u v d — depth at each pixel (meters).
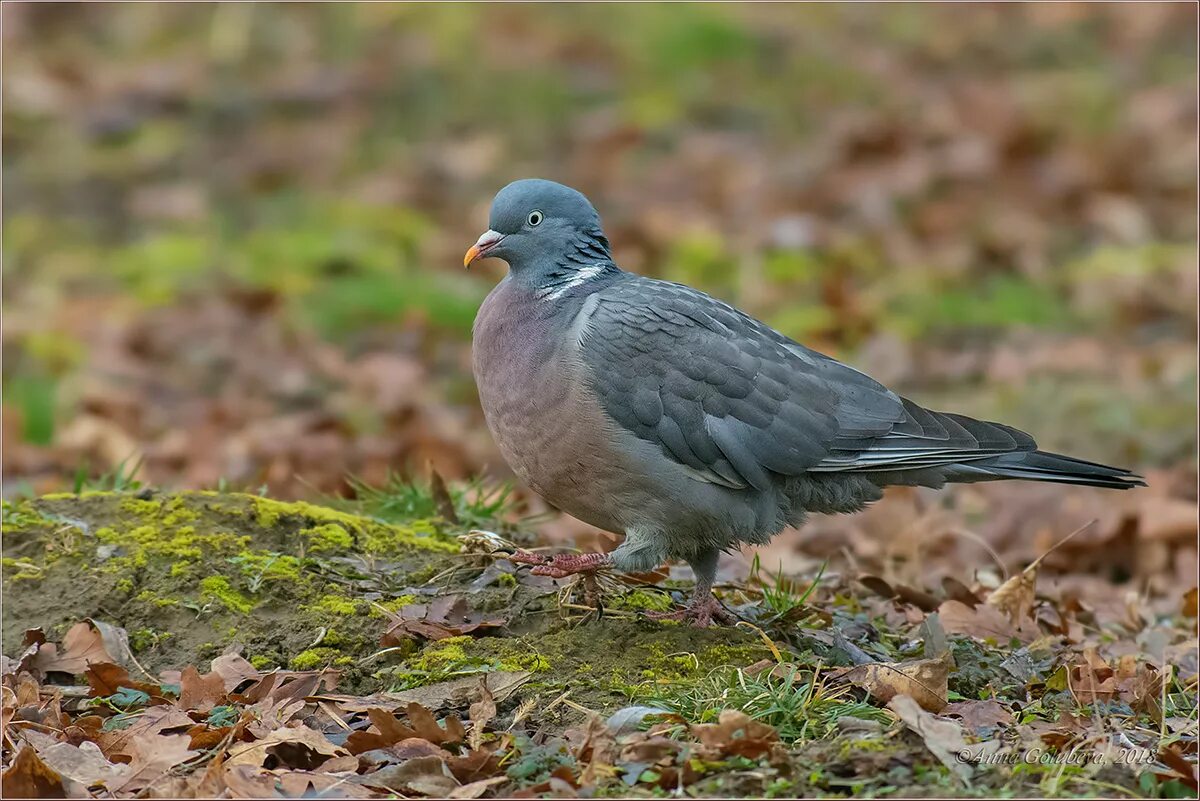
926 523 11.37
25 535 8.66
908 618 9.20
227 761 6.91
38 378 15.24
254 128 21.72
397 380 15.15
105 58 23.28
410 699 7.52
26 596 8.33
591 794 6.50
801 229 18.89
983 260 18.94
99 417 13.97
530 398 8.36
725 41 24.20
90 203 19.84
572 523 11.05
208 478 12.41
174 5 24.44
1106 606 10.27
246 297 17.02
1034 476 8.62
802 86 23.48
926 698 7.38
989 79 24.19
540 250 8.71
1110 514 11.71
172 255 18.16
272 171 20.62
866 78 23.83
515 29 24.14
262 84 22.59
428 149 21.36
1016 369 15.49
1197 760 6.84
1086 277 18.09
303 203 19.86
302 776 6.79
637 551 8.36
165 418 14.39
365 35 23.86
